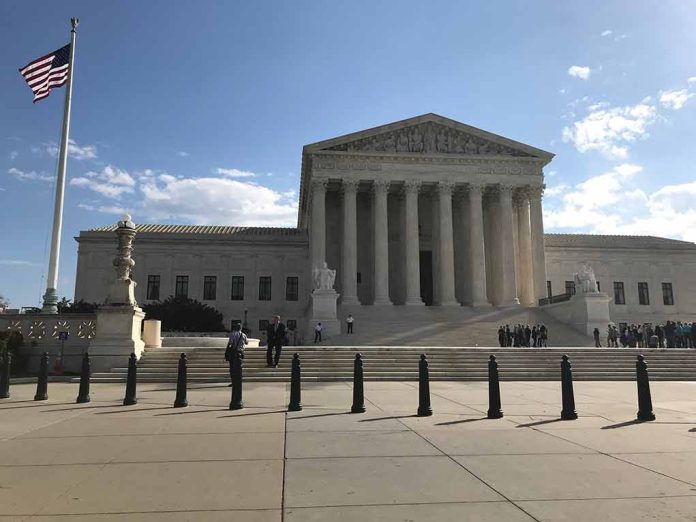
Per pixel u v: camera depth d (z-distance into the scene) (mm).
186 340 29203
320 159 65500
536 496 7023
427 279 74750
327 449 9641
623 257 82688
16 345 24531
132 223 25031
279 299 75750
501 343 43125
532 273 67375
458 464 8633
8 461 8773
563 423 12484
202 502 6762
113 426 11828
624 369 26531
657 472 8188
